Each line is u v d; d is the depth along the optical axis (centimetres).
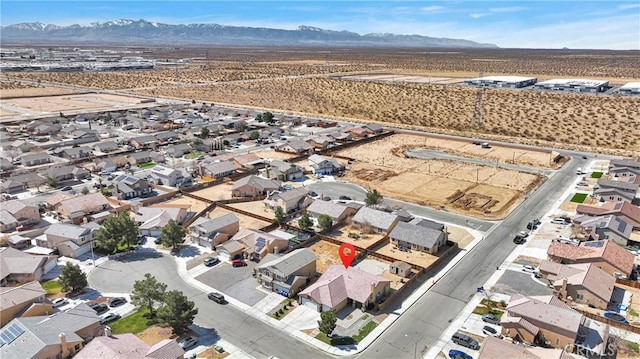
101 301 6053
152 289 5731
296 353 5147
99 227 7762
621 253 6869
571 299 6122
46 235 7575
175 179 10744
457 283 6619
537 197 9988
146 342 5250
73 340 4947
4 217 8131
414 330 5559
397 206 9494
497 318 5691
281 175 11119
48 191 10212
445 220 8825
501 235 8162
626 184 9562
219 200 9788
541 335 5278
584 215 8506
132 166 12219
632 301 6094
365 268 7038
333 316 5300
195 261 7212
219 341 5325
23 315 5597
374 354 5134
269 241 7231
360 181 11144
